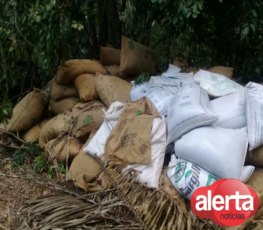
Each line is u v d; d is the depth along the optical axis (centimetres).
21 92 383
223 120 247
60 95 333
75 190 267
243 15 328
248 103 247
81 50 388
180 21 318
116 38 386
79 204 245
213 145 228
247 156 244
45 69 351
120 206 235
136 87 304
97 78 312
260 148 241
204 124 241
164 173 251
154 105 274
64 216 234
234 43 373
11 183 288
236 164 227
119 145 257
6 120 328
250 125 240
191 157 234
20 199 270
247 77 370
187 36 393
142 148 249
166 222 219
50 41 305
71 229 227
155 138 251
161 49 390
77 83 322
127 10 369
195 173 231
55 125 310
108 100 303
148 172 246
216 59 393
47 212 242
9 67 324
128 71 324
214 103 261
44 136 320
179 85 293
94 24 372
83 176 267
